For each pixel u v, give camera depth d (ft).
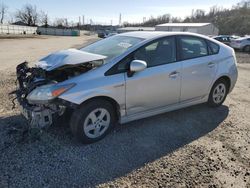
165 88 14.35
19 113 15.72
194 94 16.14
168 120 15.84
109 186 9.72
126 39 14.84
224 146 13.03
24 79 13.37
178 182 10.09
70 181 9.89
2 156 11.15
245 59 53.93
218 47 17.46
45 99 11.35
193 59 15.60
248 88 25.29
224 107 18.70
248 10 289.74
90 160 11.27
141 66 12.45
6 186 9.42
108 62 12.62
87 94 11.75
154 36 14.34
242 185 10.09
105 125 13.01
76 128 12.10
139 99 13.50
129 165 11.05
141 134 13.85
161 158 11.68
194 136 13.96
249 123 16.05
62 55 12.94
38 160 11.03
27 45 80.07
